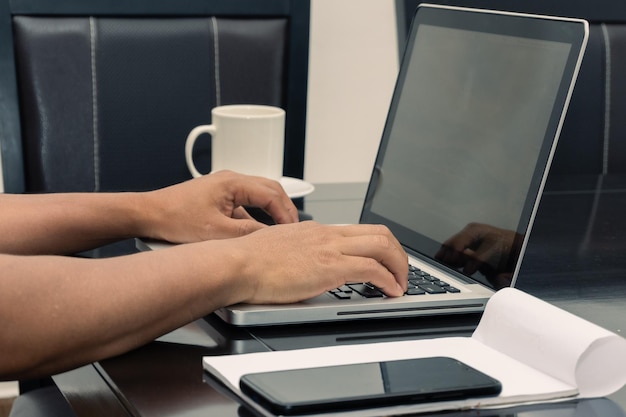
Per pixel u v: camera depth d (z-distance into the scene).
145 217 1.08
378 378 0.67
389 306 0.89
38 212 1.06
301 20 1.82
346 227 0.93
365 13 2.21
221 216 1.08
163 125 1.72
